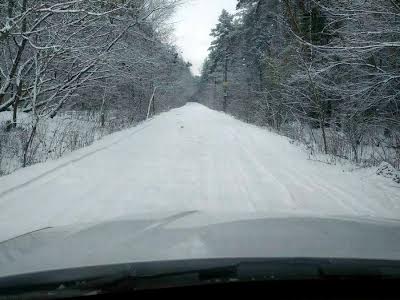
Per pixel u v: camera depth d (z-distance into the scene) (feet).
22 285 5.63
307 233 8.31
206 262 6.17
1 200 20.08
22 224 16.46
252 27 102.89
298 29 48.85
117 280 5.66
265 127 75.61
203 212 11.18
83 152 35.63
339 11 37.04
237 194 22.67
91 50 44.91
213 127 69.41
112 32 47.73
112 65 47.29
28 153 34.47
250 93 104.17
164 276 5.72
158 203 20.43
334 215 11.28
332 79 43.62
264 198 21.89
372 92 36.65
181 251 6.79
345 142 41.52
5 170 29.17
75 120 61.05
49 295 5.53
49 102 41.93
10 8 35.88
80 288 5.61
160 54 71.61
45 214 18.04
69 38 39.81
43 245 7.68
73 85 43.16
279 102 67.15
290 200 21.50
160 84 114.21
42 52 40.11
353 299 5.67
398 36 33.83
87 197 21.18
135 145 42.34
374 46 30.07
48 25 38.81
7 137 37.65
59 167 28.63
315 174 29.17
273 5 85.87
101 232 8.56
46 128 40.73
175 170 29.09
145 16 50.06
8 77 39.27
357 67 37.78
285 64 58.85
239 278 5.71
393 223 10.16
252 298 5.71
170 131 59.36
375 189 24.70
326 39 50.96
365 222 9.95
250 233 8.21
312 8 52.60
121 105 85.35
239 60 130.31
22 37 37.14
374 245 7.50
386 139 42.34
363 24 35.29
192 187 24.07
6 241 8.45
